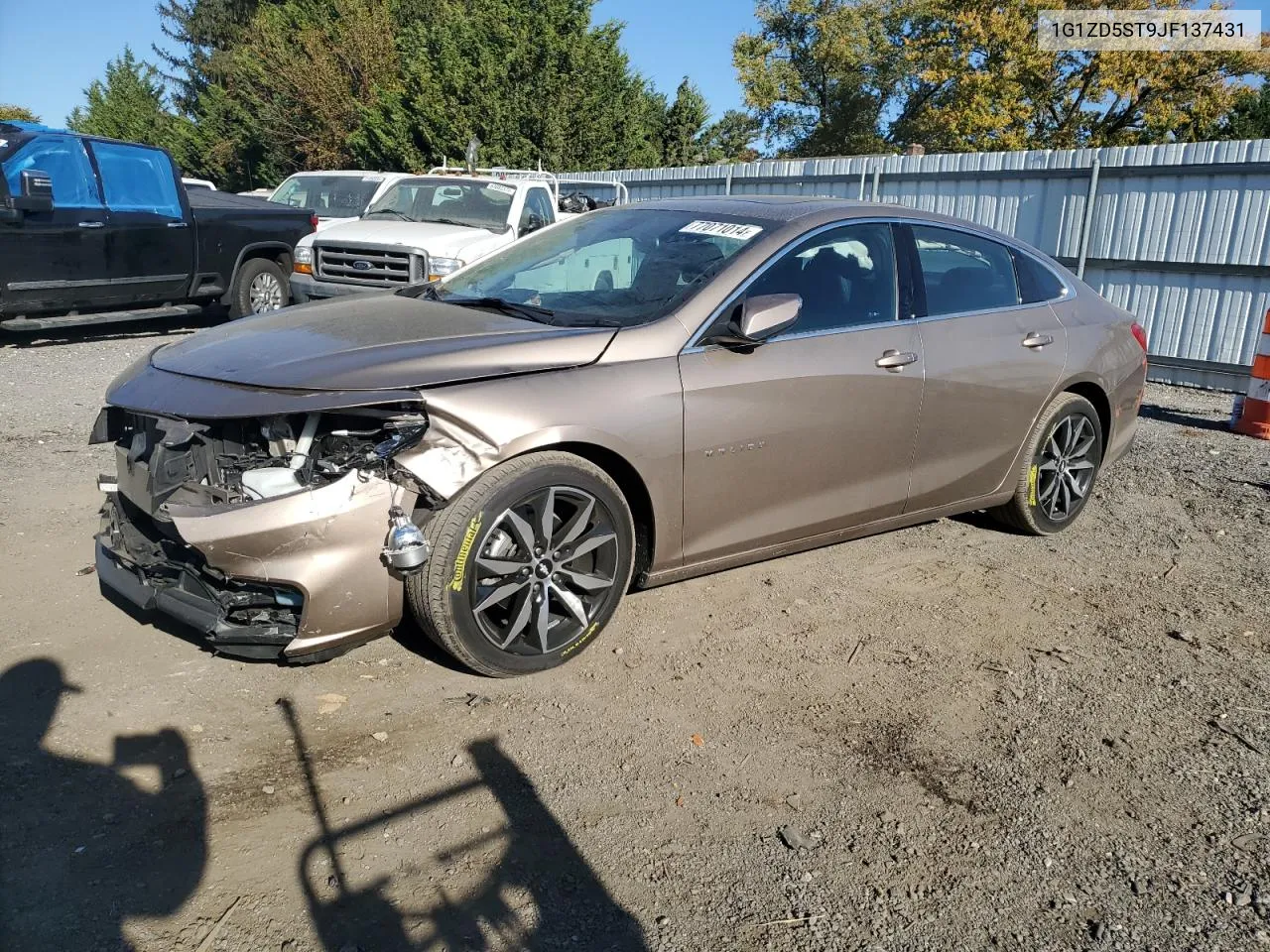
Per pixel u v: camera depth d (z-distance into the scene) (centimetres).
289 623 316
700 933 244
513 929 240
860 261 434
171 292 1039
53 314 966
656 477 364
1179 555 521
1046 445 513
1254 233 970
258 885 250
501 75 3028
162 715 324
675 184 1700
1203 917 257
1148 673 388
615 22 3253
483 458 321
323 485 309
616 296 404
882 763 320
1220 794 311
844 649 398
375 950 231
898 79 4416
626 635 399
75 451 621
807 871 268
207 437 327
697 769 311
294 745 312
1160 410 912
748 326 367
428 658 369
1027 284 509
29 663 352
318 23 3931
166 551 335
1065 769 321
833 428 412
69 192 934
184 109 5659
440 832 274
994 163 1187
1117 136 3325
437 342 349
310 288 1080
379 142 3253
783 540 419
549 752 315
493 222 1120
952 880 267
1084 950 245
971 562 499
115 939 229
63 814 273
